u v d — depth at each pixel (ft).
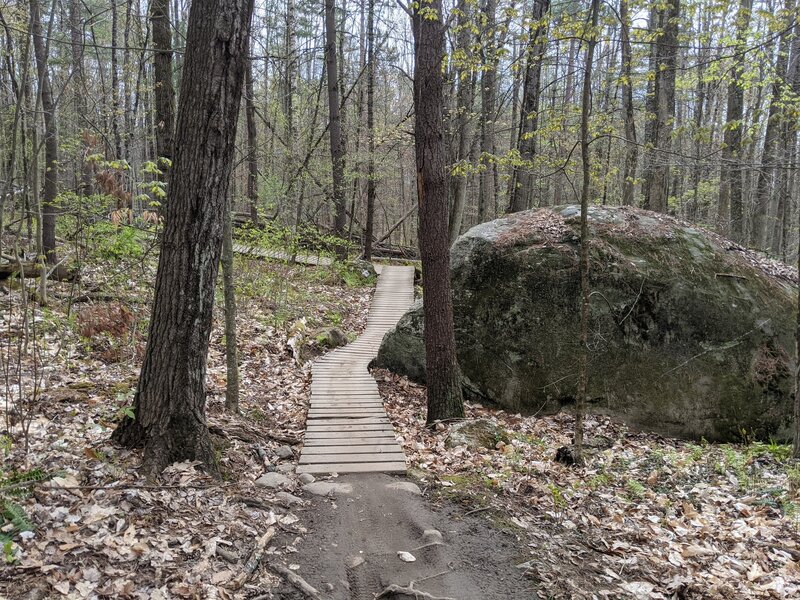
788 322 28.78
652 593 13.42
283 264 52.65
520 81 43.09
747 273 30.53
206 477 15.62
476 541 14.99
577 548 15.33
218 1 14.30
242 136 75.46
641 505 18.54
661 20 42.39
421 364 33.09
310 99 71.26
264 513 15.05
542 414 29.17
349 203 77.46
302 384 29.84
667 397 27.96
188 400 15.92
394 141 59.06
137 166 47.91
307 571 12.95
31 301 26.30
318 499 16.84
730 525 17.20
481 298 31.83
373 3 63.31
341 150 61.82
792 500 18.30
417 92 23.82
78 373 21.57
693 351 28.55
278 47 64.69
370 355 36.29
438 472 19.88
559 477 20.31
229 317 22.20
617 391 28.68
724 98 75.66
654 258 30.48
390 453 20.83
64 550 11.08
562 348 29.76
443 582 13.02
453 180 55.16
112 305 27.58
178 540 12.59
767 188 48.52
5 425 15.69
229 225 21.75
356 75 82.07
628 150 50.65
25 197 16.88
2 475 12.69
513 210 48.60
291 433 22.95
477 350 31.14
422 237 24.89
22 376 19.66
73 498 12.84
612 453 23.66
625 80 26.50
